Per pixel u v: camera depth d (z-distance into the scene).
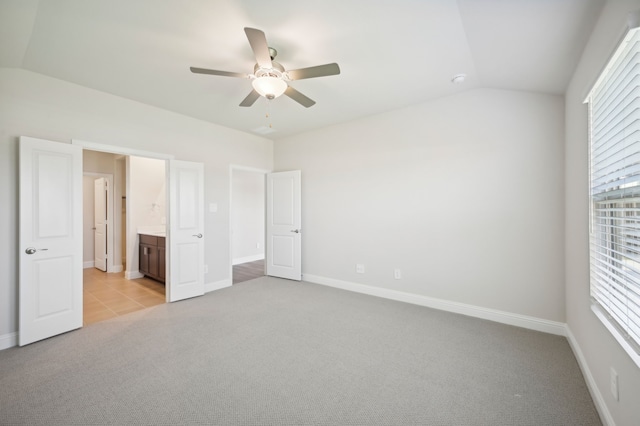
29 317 2.53
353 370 2.12
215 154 4.31
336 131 4.34
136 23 1.98
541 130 2.82
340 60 2.49
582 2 1.52
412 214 3.61
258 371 2.10
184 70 2.66
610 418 1.49
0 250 2.50
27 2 1.75
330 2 1.76
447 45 2.25
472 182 3.18
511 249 2.98
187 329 2.84
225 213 4.44
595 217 1.84
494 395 1.83
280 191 4.98
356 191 4.13
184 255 3.83
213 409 1.70
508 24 1.85
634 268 1.30
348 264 4.24
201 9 1.83
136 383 1.96
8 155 2.55
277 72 2.17
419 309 3.41
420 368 2.15
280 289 4.29
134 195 5.03
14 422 1.59
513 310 2.96
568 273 2.55
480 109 3.12
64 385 1.93
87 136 3.03
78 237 2.87
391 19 1.93
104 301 3.75
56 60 2.47
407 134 3.63
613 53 1.38
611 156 1.52
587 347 1.96
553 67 2.26
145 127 3.51
